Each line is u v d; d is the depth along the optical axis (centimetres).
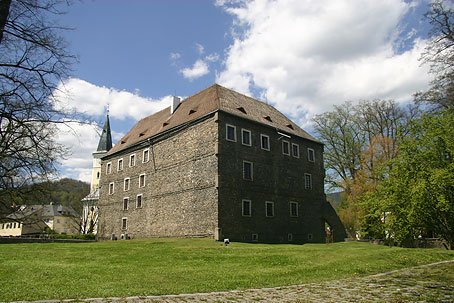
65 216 9912
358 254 1855
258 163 3744
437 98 2477
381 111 4203
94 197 7269
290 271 1402
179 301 849
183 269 1466
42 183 1455
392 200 2419
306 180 4272
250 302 833
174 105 4550
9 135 933
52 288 1019
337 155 4497
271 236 3684
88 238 5469
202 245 2664
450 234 2302
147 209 4188
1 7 721
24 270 1389
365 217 3069
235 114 3600
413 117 3866
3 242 3747
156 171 4156
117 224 4684
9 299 855
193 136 3709
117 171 4906
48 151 1045
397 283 1084
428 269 1426
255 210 3597
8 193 1384
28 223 2198
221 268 1502
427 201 2197
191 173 3638
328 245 2884
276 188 3872
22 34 807
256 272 1385
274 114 4488
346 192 4297
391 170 2494
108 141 8612
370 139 4262
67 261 1734
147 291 980
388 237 2953
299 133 4391
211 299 873
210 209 3344
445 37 1980
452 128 2325
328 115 4584
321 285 1086
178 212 3712
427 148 2377
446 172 2133
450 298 836
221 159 3403
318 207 4312
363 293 927
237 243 2930
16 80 849
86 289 1005
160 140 4181
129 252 2111
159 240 3275
